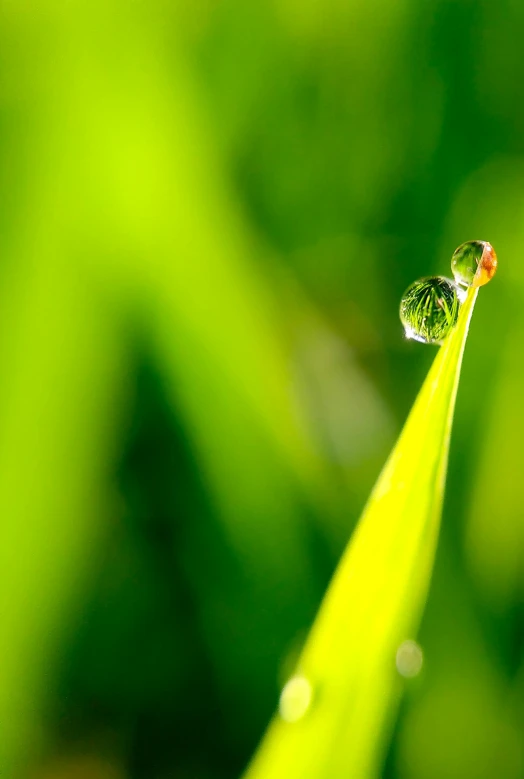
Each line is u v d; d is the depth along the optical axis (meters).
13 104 0.10
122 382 0.10
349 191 0.11
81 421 0.10
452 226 0.11
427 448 0.08
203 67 0.11
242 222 0.10
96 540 0.10
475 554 0.10
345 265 0.11
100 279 0.10
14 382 0.09
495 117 0.11
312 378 0.10
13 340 0.09
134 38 0.10
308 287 0.11
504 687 0.09
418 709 0.09
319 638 0.08
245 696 0.10
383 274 0.11
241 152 0.11
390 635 0.08
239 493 0.10
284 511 0.10
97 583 0.10
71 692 0.10
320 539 0.10
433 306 0.09
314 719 0.08
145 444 0.10
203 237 0.10
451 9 0.11
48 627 0.09
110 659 0.10
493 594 0.10
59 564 0.09
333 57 0.11
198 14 0.10
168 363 0.10
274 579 0.10
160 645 0.10
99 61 0.10
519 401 0.10
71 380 0.10
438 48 0.11
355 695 0.08
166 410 0.10
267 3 0.11
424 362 0.10
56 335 0.09
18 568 0.09
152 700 0.10
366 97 0.11
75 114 0.10
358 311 0.11
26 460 0.09
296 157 0.11
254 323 0.10
